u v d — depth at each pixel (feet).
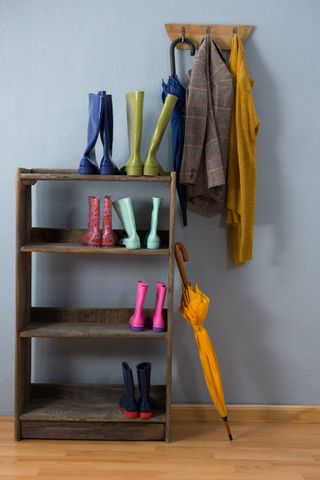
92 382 7.49
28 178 6.36
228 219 7.16
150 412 6.71
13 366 7.41
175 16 7.09
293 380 7.57
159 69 7.15
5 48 7.07
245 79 6.86
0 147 7.18
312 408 7.56
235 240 7.20
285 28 7.16
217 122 6.87
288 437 7.06
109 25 7.10
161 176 6.40
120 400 7.00
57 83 7.14
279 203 7.39
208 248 7.40
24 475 5.94
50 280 7.39
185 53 7.15
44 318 7.19
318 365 7.56
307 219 7.43
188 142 6.78
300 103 7.27
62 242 7.16
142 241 7.22
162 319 6.70
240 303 7.49
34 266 7.36
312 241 7.46
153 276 7.43
